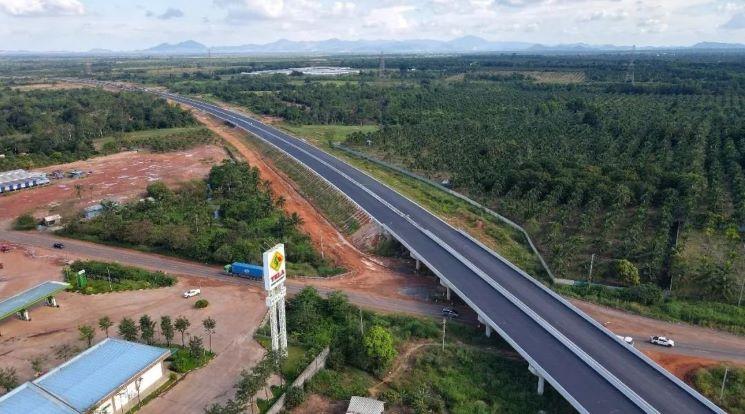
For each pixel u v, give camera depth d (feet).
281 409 226.38
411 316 302.04
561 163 518.37
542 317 274.77
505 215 440.86
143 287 336.90
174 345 270.67
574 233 394.73
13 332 285.84
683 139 592.60
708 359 257.34
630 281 320.50
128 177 586.45
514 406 229.04
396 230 395.96
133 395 226.99
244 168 568.82
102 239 417.69
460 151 612.29
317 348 262.88
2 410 201.16
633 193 434.30
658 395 214.48
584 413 201.57
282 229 413.59
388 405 230.27
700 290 313.94
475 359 260.21
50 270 364.38
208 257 377.50
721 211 407.85
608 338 256.52
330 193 506.07
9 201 512.22
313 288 316.40
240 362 257.34
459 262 342.03
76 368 230.89
